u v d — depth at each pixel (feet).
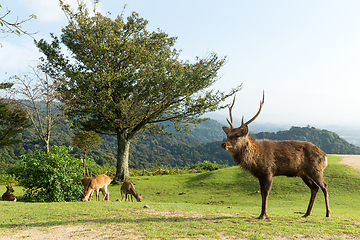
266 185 21.77
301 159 21.89
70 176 39.52
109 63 72.18
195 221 21.22
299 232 17.83
